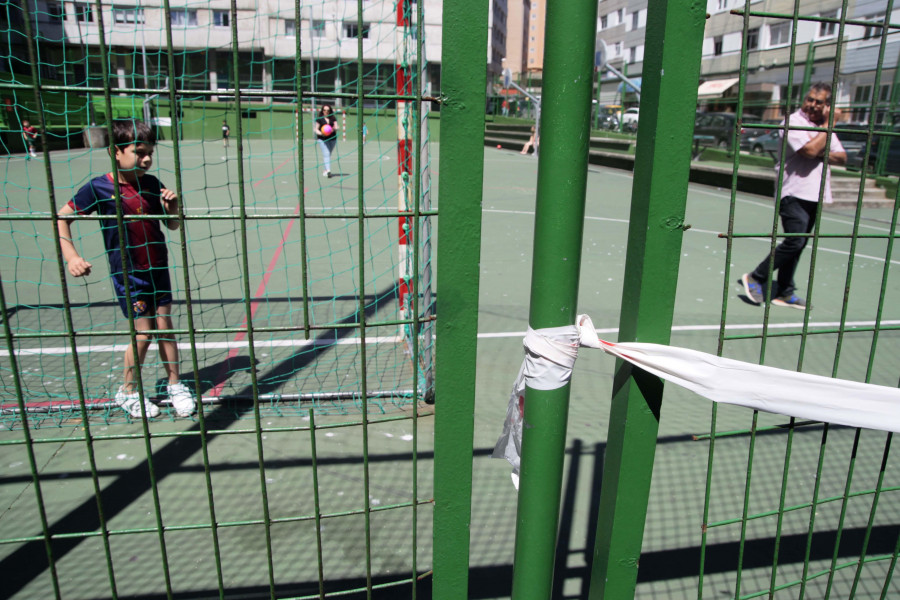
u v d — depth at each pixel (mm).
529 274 6855
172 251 7516
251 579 2279
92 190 3018
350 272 6742
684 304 5980
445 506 1554
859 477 3064
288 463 3041
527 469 1521
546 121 1308
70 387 3783
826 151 1497
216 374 4074
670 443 3332
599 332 5125
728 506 2791
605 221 10469
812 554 2500
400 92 3688
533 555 1592
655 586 2305
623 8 40188
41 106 1211
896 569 2430
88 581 2254
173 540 2482
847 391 1598
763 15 1363
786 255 5719
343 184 13898
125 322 5062
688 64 1347
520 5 88438
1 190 11656
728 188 15344
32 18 1220
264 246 7883
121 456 3064
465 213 1362
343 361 4297
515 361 4414
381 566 2361
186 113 22812
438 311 1412
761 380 1556
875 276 7340
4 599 2156
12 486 2807
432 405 3648
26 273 6445
